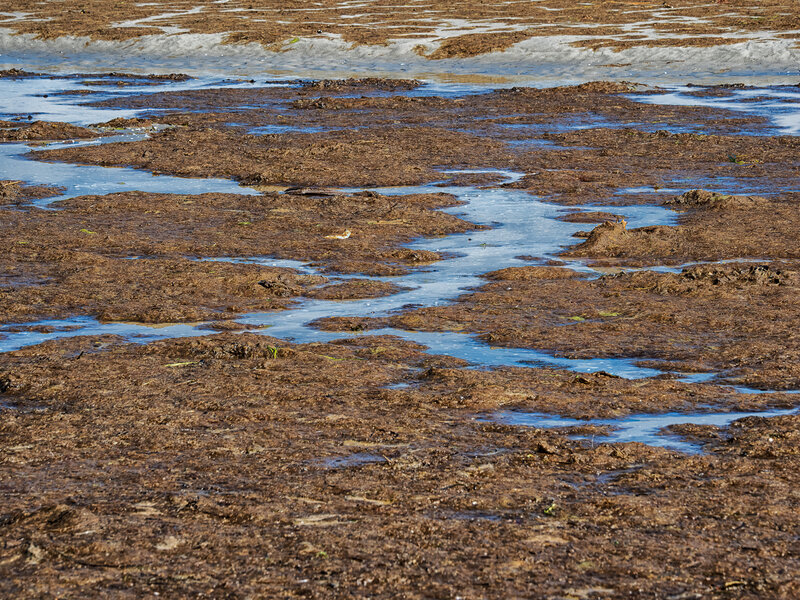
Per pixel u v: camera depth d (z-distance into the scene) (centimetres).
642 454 1058
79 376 1349
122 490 959
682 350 1493
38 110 4884
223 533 860
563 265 2144
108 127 4316
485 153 3666
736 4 8162
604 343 1538
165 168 3428
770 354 1449
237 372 1370
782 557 814
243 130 4241
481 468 1021
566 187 3055
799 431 1119
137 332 1645
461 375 1352
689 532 863
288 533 860
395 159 3538
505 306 1783
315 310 1794
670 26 7094
